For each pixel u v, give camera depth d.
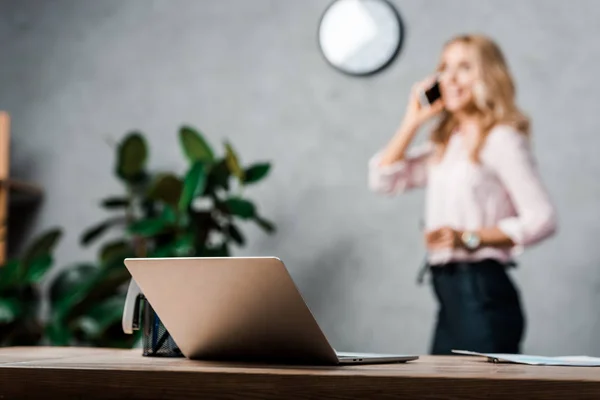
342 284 3.14
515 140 3.03
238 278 0.95
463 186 3.02
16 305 2.99
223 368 0.85
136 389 0.81
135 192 3.31
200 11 3.42
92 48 3.49
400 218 3.12
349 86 3.24
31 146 3.48
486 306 2.95
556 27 3.10
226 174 3.00
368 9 3.22
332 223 3.19
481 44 3.12
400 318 3.07
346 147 3.21
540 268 2.97
